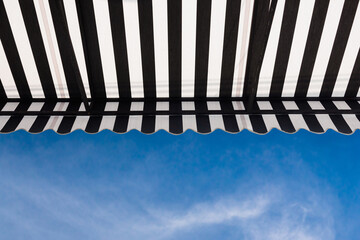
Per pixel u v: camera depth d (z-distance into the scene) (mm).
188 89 3166
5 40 2680
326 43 2777
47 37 2678
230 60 2910
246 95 3223
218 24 2633
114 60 2891
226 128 2891
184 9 2539
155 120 2975
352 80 3072
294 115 3021
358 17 2574
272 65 2957
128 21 2600
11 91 3135
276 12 2539
